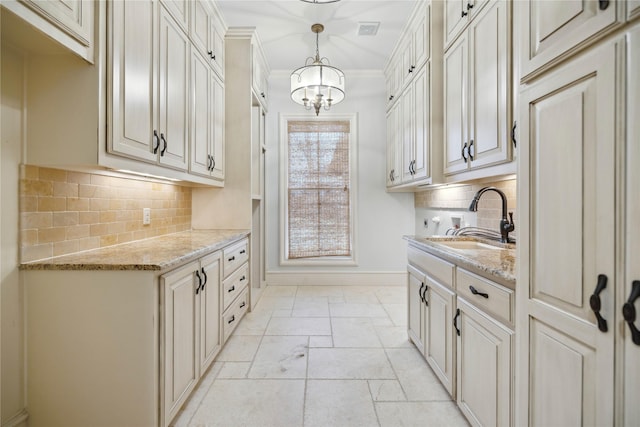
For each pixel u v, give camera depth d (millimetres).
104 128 1296
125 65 1411
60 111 1270
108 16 1312
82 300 1303
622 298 647
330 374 1934
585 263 737
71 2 1147
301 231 4004
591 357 723
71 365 1308
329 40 3170
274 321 2809
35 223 1344
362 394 1735
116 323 1302
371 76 3943
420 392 1755
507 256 1516
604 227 684
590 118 717
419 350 2150
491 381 1262
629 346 636
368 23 2857
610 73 665
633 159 624
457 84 2021
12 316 1264
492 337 1256
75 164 1278
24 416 1291
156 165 1720
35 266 1289
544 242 876
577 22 751
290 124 3975
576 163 758
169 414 1399
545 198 871
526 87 948
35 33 1077
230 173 2961
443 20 2266
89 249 1658
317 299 3449
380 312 3047
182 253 1581
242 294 2752
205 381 1857
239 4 2572
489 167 1682
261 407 1624
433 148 2322
